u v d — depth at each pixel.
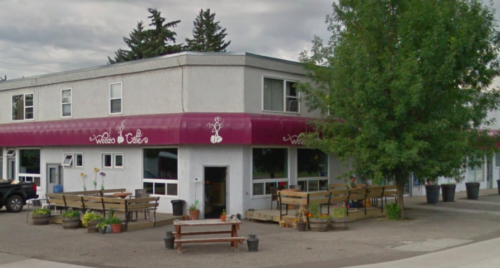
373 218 19.17
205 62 19.72
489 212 21.08
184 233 13.15
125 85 21.73
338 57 17.67
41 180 25.06
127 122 20.59
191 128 18.84
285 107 21.53
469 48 16.95
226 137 18.92
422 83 16.28
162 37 52.03
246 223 18.38
